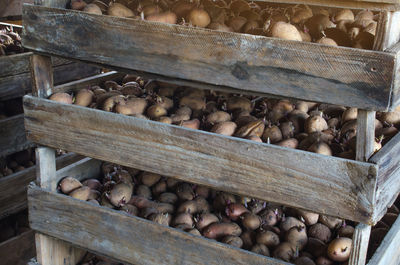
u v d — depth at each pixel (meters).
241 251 1.31
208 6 1.66
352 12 1.98
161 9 1.63
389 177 1.16
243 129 1.48
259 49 1.16
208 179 1.32
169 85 1.90
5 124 2.42
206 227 1.60
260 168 1.23
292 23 1.71
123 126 1.42
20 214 2.61
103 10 1.64
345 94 1.08
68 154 2.58
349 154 1.30
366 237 1.16
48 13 1.46
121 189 1.74
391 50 1.02
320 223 1.62
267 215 1.66
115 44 1.38
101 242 1.57
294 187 1.20
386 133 1.48
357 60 1.04
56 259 1.81
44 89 1.64
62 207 1.62
